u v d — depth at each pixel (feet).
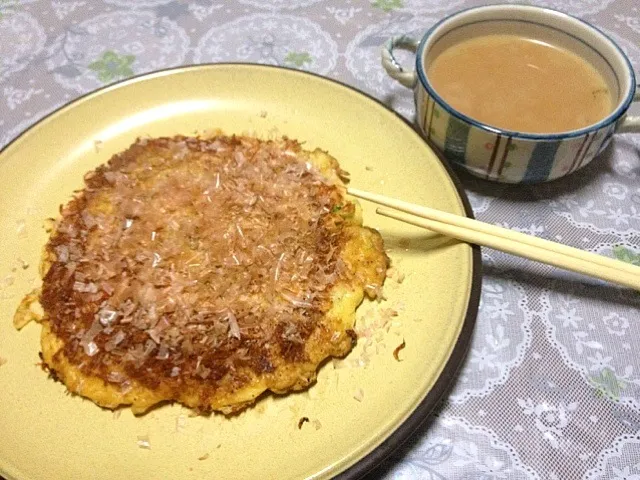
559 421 0.85
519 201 1.12
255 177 1.08
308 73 1.22
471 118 0.99
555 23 1.14
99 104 1.18
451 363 0.80
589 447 0.83
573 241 1.06
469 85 1.12
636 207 1.11
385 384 0.86
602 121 0.96
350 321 0.91
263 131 1.19
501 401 0.87
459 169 1.15
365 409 0.83
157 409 0.85
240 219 1.03
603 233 1.07
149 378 0.85
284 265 0.96
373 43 1.48
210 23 1.55
